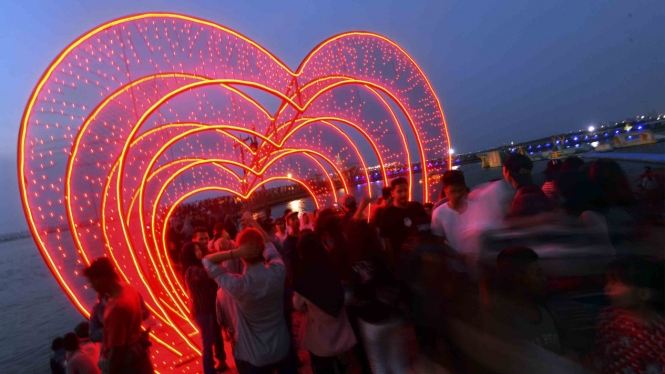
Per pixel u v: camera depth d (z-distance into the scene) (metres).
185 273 4.20
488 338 1.90
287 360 2.97
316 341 2.92
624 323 1.73
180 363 4.88
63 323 11.41
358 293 2.66
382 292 2.55
